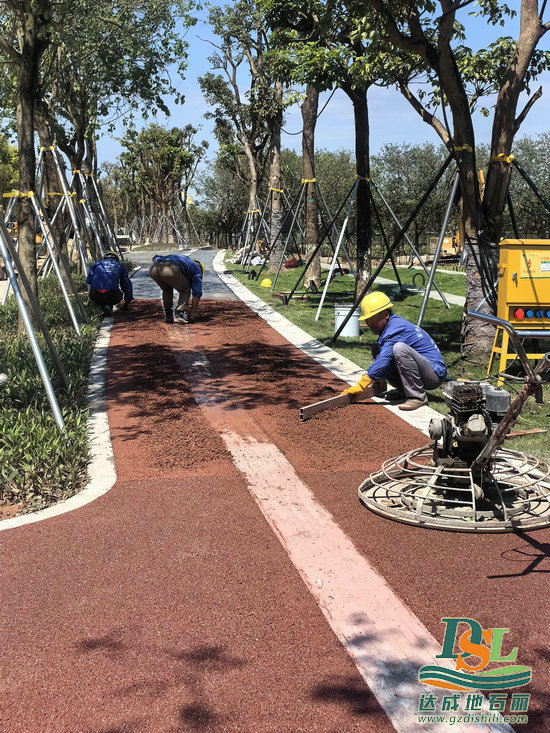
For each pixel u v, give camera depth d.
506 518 5.00
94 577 4.37
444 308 16.55
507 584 4.21
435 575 4.34
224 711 3.12
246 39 26.30
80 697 3.22
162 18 16.50
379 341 6.40
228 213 54.31
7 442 6.28
